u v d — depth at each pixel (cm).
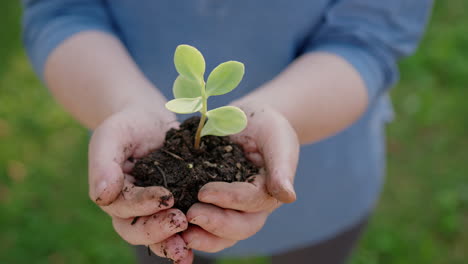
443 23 176
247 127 62
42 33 75
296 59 75
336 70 70
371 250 113
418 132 142
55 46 72
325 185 81
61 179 128
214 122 60
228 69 59
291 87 68
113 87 66
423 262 110
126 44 77
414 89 154
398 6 74
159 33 75
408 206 123
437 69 160
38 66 74
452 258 111
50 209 120
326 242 85
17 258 109
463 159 134
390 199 125
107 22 77
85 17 76
